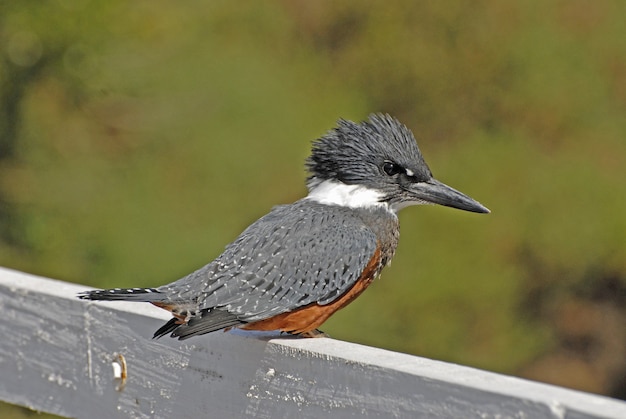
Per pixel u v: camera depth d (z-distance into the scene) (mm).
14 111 13812
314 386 4355
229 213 15484
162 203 15164
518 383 3715
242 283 5223
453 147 17297
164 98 15453
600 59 17266
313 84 17000
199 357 4867
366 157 5793
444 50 17641
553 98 17234
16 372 5719
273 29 17234
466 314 15828
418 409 3904
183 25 15953
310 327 5473
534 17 17484
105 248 14406
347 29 17797
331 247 5480
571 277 16531
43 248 14008
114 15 13586
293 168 15859
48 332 5531
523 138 17172
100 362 5301
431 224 15992
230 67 16281
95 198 14664
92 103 14164
